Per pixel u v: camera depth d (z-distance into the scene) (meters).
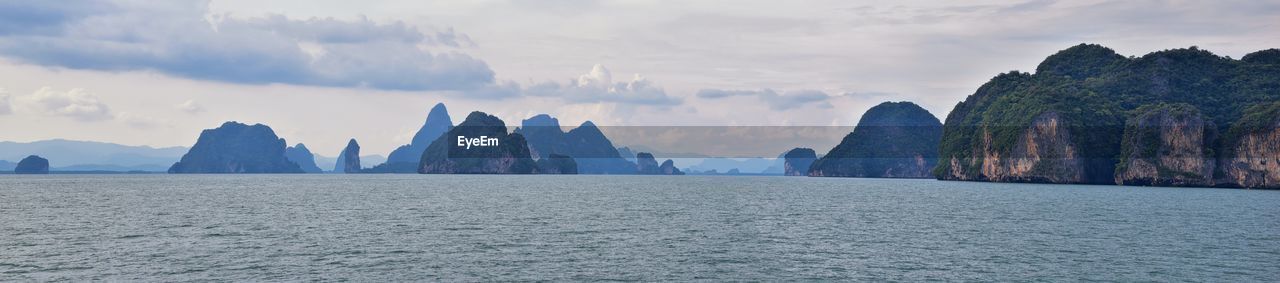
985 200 103.25
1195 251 47.00
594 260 42.81
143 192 127.38
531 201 97.94
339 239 51.38
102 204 88.38
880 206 89.06
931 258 43.97
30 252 44.84
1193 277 38.50
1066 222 65.62
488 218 68.44
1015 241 51.69
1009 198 109.19
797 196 117.88
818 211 79.88
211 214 72.00
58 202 92.94
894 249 47.59
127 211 75.88
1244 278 38.31
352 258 43.00
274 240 50.66
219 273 38.22
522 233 55.66
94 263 40.97
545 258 43.44
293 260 42.22
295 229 57.72
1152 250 47.41
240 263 41.16
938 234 55.97
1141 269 40.59
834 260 43.16
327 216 70.19
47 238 51.50
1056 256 44.88
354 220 65.81
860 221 66.88
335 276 37.69
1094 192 133.12
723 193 131.25
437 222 64.12
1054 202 97.50
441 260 42.47
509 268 40.12
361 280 36.75
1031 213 76.44
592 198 107.94
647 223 64.38
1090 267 41.12
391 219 66.94
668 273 39.00
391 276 37.78
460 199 102.75
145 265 40.41
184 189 144.50
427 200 99.50
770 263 42.12
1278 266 41.69
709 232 57.19
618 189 152.62
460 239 51.69
